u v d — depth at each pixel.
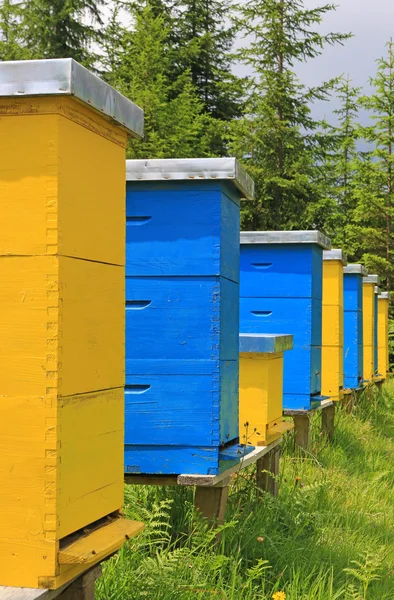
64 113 2.20
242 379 5.06
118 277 2.59
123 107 2.54
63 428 2.22
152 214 4.08
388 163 23.77
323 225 20.88
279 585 3.72
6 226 2.20
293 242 6.92
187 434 4.02
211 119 19.94
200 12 23.47
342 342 8.95
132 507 4.20
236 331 4.40
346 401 10.62
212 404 4.01
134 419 4.06
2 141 2.21
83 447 2.34
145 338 4.07
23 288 2.20
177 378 4.04
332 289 8.66
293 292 7.04
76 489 2.30
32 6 19.05
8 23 19.27
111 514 2.61
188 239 4.05
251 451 4.30
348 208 25.55
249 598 3.35
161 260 4.07
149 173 4.02
